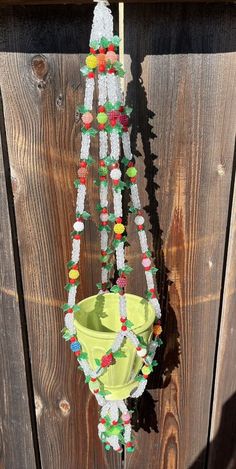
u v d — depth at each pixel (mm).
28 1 623
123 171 765
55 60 695
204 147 759
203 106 733
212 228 819
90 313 752
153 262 829
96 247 813
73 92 711
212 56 706
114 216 636
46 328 875
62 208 783
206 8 678
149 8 671
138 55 696
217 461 1041
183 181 777
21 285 845
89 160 622
